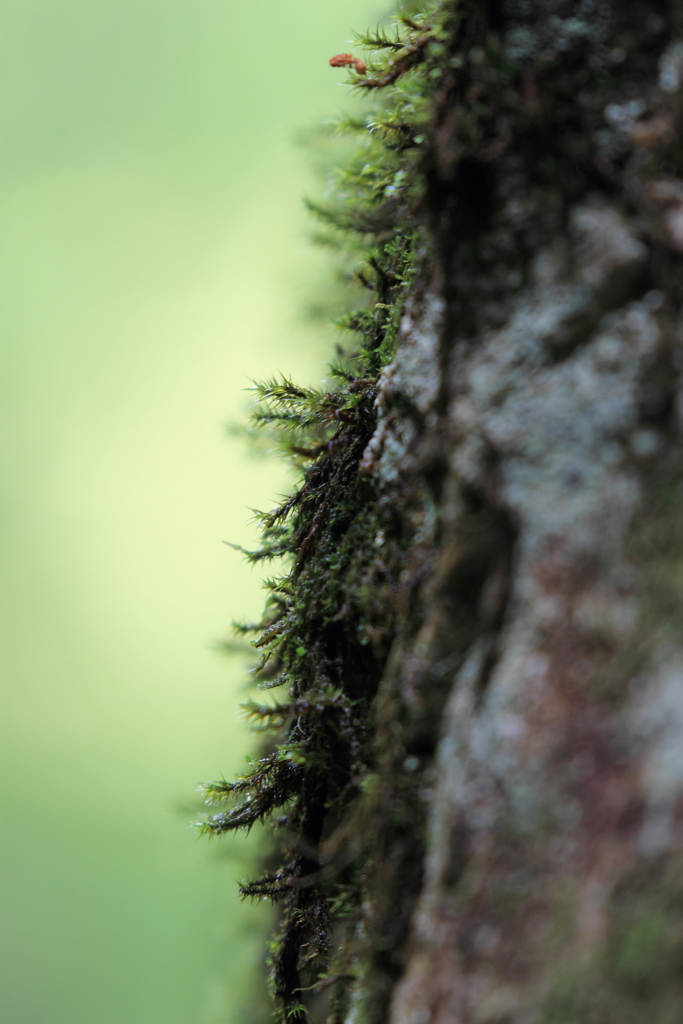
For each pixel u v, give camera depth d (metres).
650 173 0.29
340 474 0.32
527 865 0.29
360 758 0.31
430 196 0.30
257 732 0.32
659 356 0.29
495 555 0.30
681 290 0.29
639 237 0.29
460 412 0.30
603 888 0.29
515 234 0.30
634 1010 0.29
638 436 0.29
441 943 0.30
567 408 0.30
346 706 0.31
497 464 0.30
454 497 0.30
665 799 0.29
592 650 0.29
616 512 0.29
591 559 0.29
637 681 0.29
